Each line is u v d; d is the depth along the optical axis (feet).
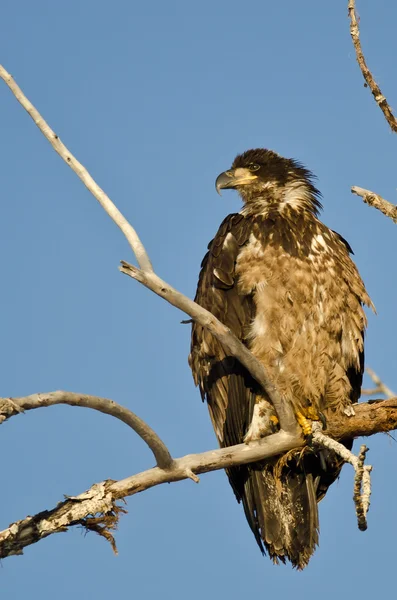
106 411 28.71
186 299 29.73
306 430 35.70
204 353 41.14
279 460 36.58
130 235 28.81
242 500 39.73
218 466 33.40
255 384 38.37
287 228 40.55
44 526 30.32
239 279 39.60
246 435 38.42
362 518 27.02
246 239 40.45
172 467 31.63
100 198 29.27
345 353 40.19
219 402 40.40
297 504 37.78
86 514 30.53
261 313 38.96
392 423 36.76
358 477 27.07
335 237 42.39
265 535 37.76
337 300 39.65
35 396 26.50
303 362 39.01
